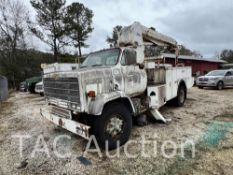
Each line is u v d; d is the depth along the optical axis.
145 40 6.18
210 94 10.59
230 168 2.91
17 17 25.66
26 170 3.12
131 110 4.13
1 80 11.94
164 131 4.54
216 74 14.03
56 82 3.98
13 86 25.05
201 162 3.11
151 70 5.84
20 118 6.51
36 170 3.10
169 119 5.38
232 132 4.37
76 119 3.78
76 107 3.46
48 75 4.27
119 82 4.12
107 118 3.66
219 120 5.32
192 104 7.57
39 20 22.75
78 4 23.62
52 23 23.00
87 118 3.75
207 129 4.59
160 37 6.38
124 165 3.14
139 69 4.75
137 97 4.82
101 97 3.59
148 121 5.33
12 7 25.31
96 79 3.61
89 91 3.45
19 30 26.00
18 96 13.41
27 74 26.20
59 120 3.93
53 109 4.25
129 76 4.41
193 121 5.27
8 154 3.71
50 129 5.06
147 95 5.00
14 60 26.02
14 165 3.29
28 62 26.81
